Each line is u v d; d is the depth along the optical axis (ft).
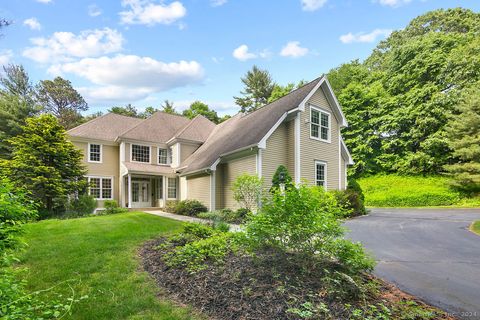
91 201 48.65
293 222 13.34
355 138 88.38
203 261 15.71
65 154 46.91
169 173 64.59
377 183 78.54
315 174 46.80
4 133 71.31
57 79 121.08
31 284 13.74
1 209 9.43
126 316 10.52
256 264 14.25
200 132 73.51
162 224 29.01
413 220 37.70
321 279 12.12
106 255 17.80
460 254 20.15
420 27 113.50
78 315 10.62
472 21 97.76
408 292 13.12
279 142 44.88
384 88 93.66
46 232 23.89
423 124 74.33
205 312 10.66
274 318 9.80
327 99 50.93
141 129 69.00
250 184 38.96
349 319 9.65
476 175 59.06
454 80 74.08
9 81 87.10
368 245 23.16
